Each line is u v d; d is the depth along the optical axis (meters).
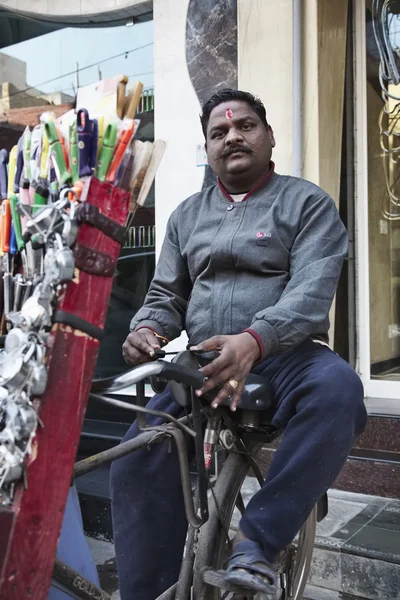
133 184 1.01
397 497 2.61
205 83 3.24
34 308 0.92
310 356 1.49
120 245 0.98
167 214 3.37
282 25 2.98
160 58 3.37
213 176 3.22
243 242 1.61
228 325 1.61
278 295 1.58
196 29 3.24
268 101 3.04
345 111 3.34
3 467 0.89
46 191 1.01
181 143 3.32
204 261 1.68
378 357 3.46
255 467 1.60
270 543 1.24
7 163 1.18
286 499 1.26
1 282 1.16
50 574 0.92
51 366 0.90
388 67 3.36
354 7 3.33
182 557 1.55
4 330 1.17
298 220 1.59
